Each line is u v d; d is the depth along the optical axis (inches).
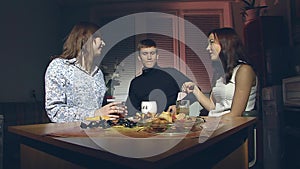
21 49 159.8
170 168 35.5
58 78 68.7
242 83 78.9
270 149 125.6
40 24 177.6
